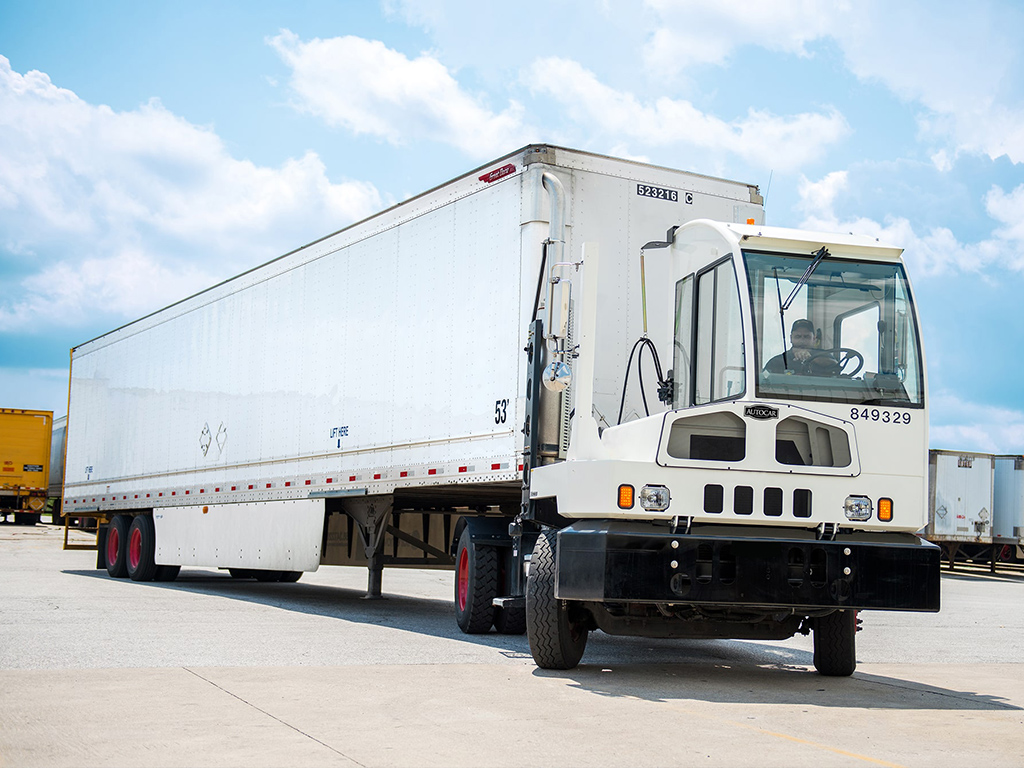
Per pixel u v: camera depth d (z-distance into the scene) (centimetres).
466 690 702
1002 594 2178
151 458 1872
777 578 714
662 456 717
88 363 2214
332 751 515
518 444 968
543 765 494
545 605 793
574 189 984
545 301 929
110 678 728
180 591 1644
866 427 738
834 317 754
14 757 497
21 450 4366
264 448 1492
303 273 1427
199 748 518
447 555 1381
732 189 1061
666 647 1045
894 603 721
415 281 1170
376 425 1223
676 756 518
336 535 1497
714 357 778
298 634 1038
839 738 577
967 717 659
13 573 1933
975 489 3069
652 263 884
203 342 1714
